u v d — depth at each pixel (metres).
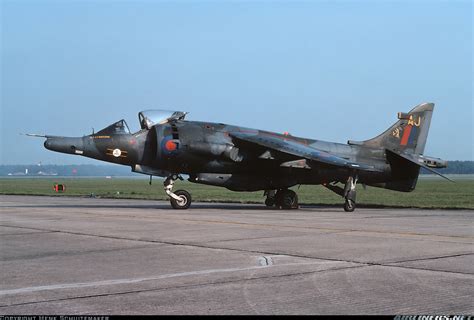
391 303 6.93
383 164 26.30
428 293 7.45
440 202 32.62
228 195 44.66
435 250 11.09
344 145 26.20
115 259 10.03
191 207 25.84
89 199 36.25
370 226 16.03
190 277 8.44
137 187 73.12
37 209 23.42
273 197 26.47
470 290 7.62
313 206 28.36
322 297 7.23
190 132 23.08
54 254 10.60
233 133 23.80
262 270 8.98
